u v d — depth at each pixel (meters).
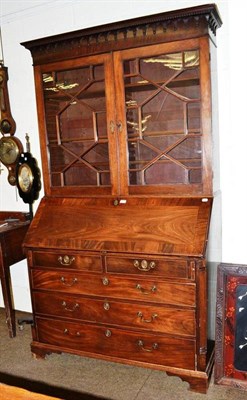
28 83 2.53
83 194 2.04
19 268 2.77
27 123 2.59
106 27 1.77
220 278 1.79
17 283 2.80
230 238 2.10
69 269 1.92
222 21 1.91
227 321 1.78
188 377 1.74
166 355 1.77
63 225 1.99
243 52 1.92
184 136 1.79
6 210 2.80
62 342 2.03
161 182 1.92
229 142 2.02
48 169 2.12
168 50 1.72
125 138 1.87
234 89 1.96
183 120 1.82
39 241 1.98
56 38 1.90
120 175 1.92
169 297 1.71
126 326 1.83
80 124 2.13
